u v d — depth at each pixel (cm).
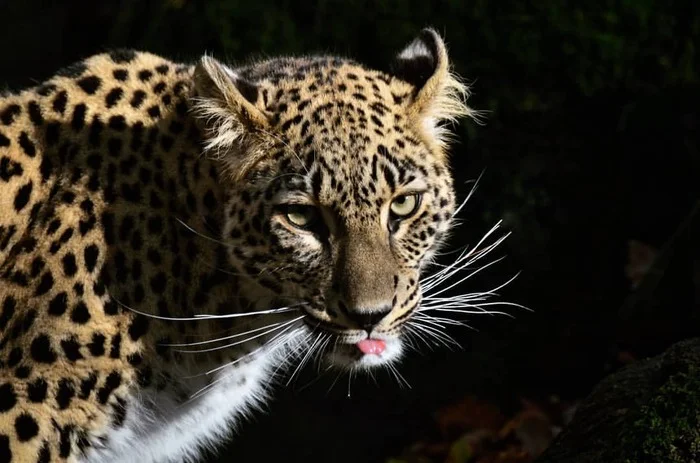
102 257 832
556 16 1433
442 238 887
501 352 1483
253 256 828
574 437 822
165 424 912
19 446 815
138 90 876
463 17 1449
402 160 812
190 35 1564
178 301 859
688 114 1418
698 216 1359
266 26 1516
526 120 1443
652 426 729
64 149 855
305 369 1509
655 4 1427
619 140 1446
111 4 1836
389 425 1480
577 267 1460
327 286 809
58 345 816
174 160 852
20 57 1867
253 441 1484
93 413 837
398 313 823
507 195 1447
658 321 1388
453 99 882
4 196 846
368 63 1480
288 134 804
